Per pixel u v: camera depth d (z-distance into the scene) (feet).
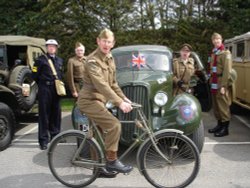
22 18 47.91
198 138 18.49
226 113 22.82
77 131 14.51
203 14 47.67
